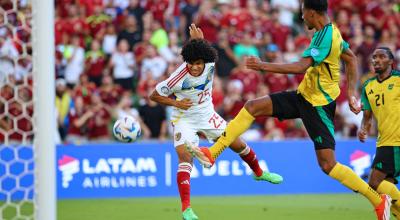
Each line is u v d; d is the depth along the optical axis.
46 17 18.62
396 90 26.02
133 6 51.09
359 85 51.81
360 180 23.36
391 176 26.62
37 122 18.70
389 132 26.09
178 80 24.41
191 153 23.03
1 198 32.72
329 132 22.89
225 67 50.12
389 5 58.22
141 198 38.03
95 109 44.56
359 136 27.20
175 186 39.47
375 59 26.17
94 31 49.53
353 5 57.31
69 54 47.97
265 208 33.78
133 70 48.25
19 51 25.98
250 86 48.62
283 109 23.12
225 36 50.53
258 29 52.88
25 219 22.14
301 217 30.66
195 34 25.19
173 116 25.27
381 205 23.56
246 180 40.38
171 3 52.97
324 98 22.77
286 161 40.91
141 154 39.12
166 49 50.78
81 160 38.31
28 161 21.23
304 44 53.72
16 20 22.75
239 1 55.22
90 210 32.59
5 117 26.72
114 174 38.72
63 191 37.97
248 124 23.25
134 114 44.84
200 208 33.69
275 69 21.41
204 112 25.02
